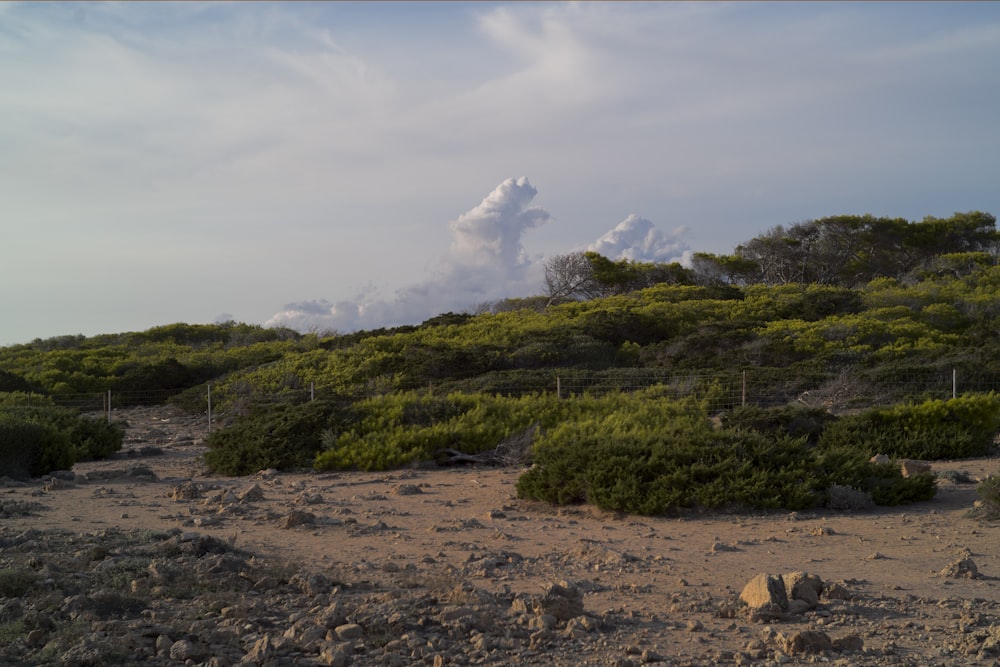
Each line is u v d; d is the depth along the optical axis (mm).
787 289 56719
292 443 18844
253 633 6074
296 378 36656
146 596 7090
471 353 37500
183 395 36312
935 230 73000
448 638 6000
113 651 5484
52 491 15031
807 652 5688
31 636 5805
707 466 12727
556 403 22156
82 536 9844
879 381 28016
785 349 36125
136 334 65688
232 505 12383
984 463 16734
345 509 12633
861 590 7633
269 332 65688
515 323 47031
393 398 21875
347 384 35250
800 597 7023
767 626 6430
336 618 6246
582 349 39656
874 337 38656
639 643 5973
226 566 8008
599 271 70812
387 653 5531
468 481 16219
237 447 18609
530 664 5492
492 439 19469
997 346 32500
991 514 11461
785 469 12727
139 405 38719
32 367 45875
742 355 36406
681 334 43125
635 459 12961
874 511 12352
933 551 9539
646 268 73125
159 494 14602
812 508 12422
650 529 11180
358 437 19250
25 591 7137
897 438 17625
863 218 73188
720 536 10609
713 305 50219
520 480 13812
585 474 12898
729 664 5512
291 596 7230
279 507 12969
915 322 42250
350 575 8102
